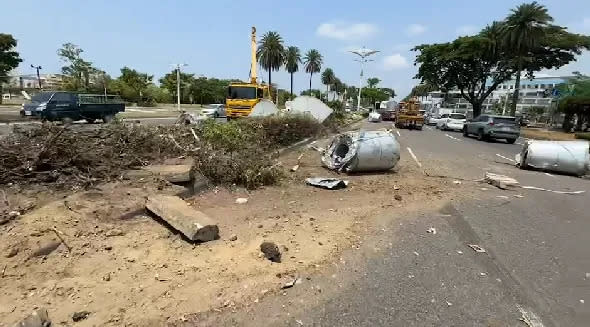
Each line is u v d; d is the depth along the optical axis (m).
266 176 8.12
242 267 4.14
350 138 9.99
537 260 4.70
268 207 6.53
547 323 3.36
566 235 5.67
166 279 3.82
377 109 65.69
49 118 20.31
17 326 2.86
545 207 7.29
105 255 4.24
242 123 12.59
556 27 43.03
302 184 8.41
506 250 4.99
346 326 3.22
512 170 11.77
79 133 7.77
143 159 8.01
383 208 6.73
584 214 6.93
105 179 6.50
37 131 7.31
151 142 8.68
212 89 92.06
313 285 3.87
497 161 13.84
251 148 9.76
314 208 6.58
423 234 5.46
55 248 4.25
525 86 92.56
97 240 4.55
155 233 4.93
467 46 44.94
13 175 5.91
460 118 35.41
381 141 9.84
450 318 3.38
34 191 5.64
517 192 8.47
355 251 4.75
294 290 3.75
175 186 6.73
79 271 3.88
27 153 6.30
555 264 4.60
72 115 21.41
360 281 3.99
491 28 44.41
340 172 9.95
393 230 5.58
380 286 3.90
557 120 56.47
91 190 5.96
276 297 3.61
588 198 8.22
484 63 47.06
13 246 4.12
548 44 41.75
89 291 3.54
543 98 78.75
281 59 67.81
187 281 3.80
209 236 4.79
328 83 99.56
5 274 3.70
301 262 4.35
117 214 5.30
